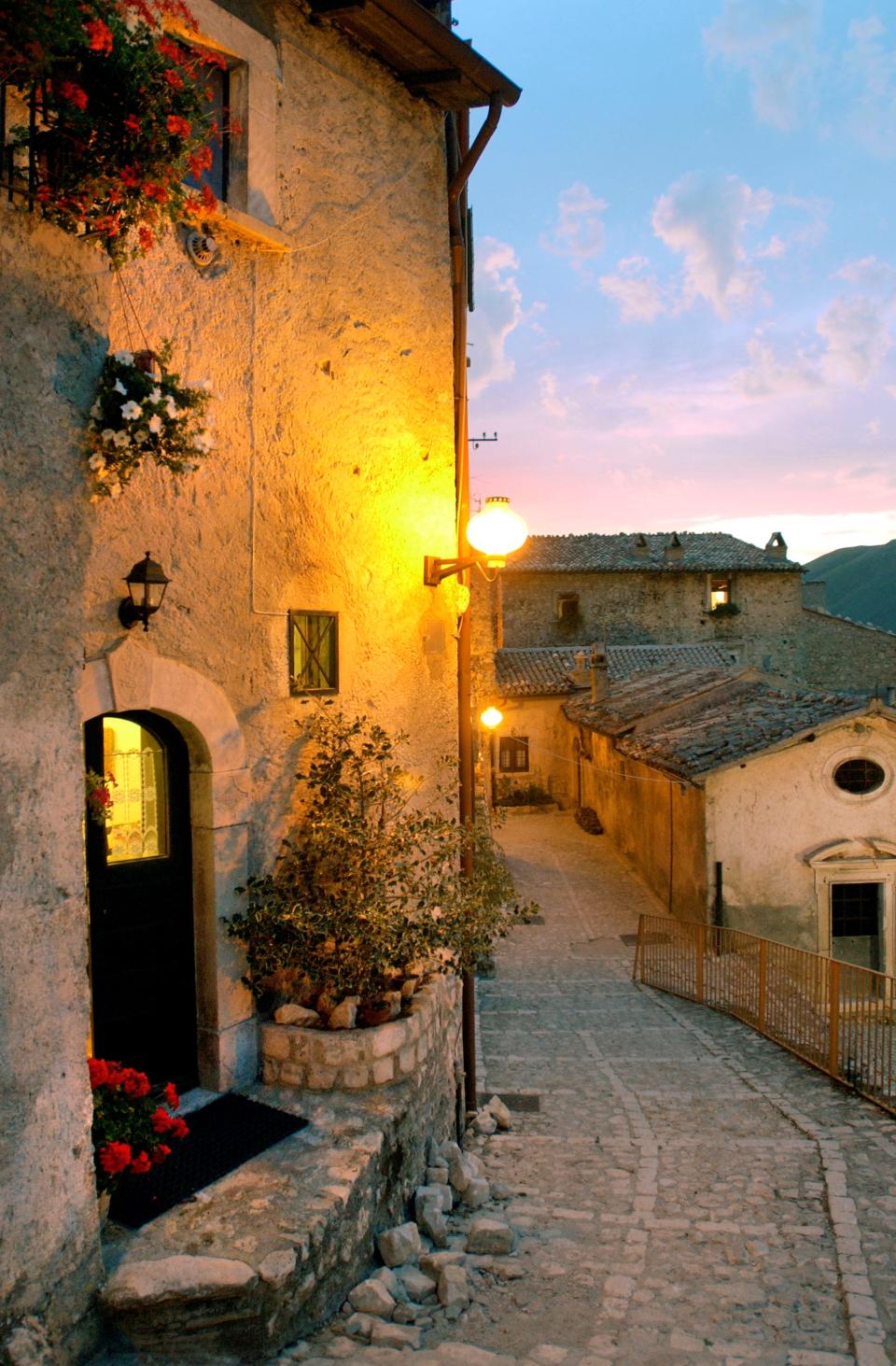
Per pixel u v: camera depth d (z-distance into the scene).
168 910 5.42
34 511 3.47
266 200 5.70
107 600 4.77
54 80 3.29
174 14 3.96
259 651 5.70
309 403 6.08
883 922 14.98
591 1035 10.41
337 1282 4.38
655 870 17.92
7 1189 3.38
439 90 7.03
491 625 22.47
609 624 35.22
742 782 14.82
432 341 7.32
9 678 3.39
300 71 6.03
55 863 3.57
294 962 5.56
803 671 35.91
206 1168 4.62
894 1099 7.72
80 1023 3.69
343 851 5.76
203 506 5.31
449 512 7.54
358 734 6.45
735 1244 5.26
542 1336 4.28
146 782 5.35
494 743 28.09
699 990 11.95
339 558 6.34
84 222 3.66
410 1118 5.46
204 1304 3.78
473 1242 5.10
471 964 6.46
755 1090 8.34
